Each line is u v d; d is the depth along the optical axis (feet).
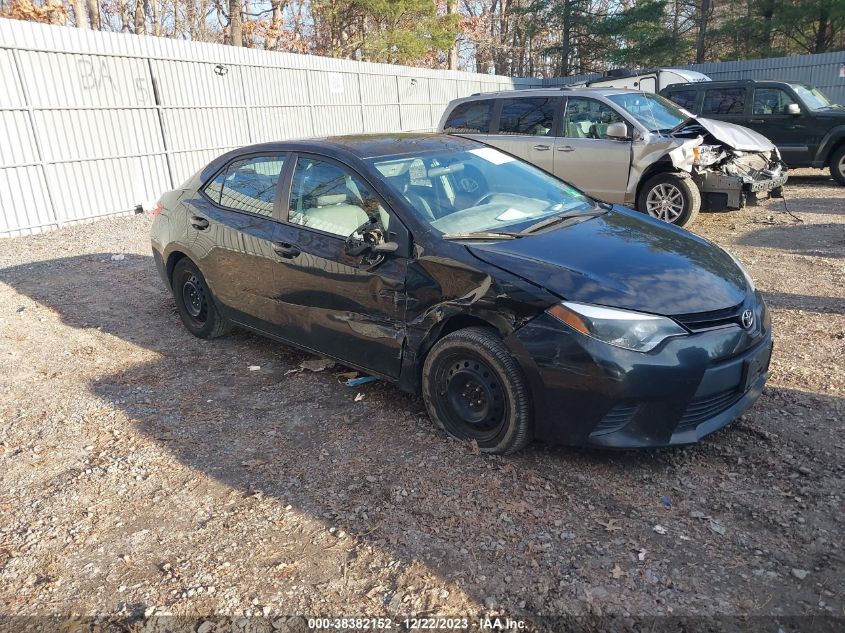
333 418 13.42
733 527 9.60
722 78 73.10
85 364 16.96
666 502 10.21
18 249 30.55
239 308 16.30
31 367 16.89
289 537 9.79
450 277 11.65
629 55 98.73
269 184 15.52
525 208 14.15
